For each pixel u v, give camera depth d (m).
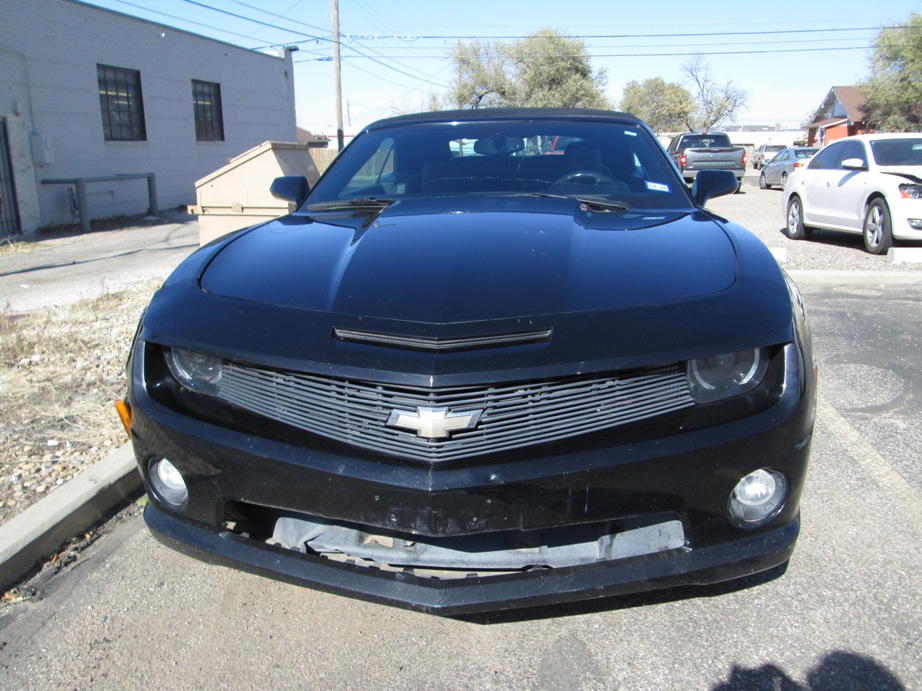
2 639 2.50
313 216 3.21
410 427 2.05
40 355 5.38
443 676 2.29
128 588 2.78
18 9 14.12
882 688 2.17
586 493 2.06
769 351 2.17
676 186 3.40
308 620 2.58
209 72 20.45
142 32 17.62
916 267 8.69
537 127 3.79
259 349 2.19
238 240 2.94
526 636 2.45
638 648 2.37
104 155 16.62
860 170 10.10
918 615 2.48
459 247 2.52
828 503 3.22
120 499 3.40
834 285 7.83
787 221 12.06
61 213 15.46
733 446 2.09
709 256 2.47
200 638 2.49
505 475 2.04
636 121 3.89
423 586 2.15
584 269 2.36
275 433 2.21
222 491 2.28
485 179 3.50
